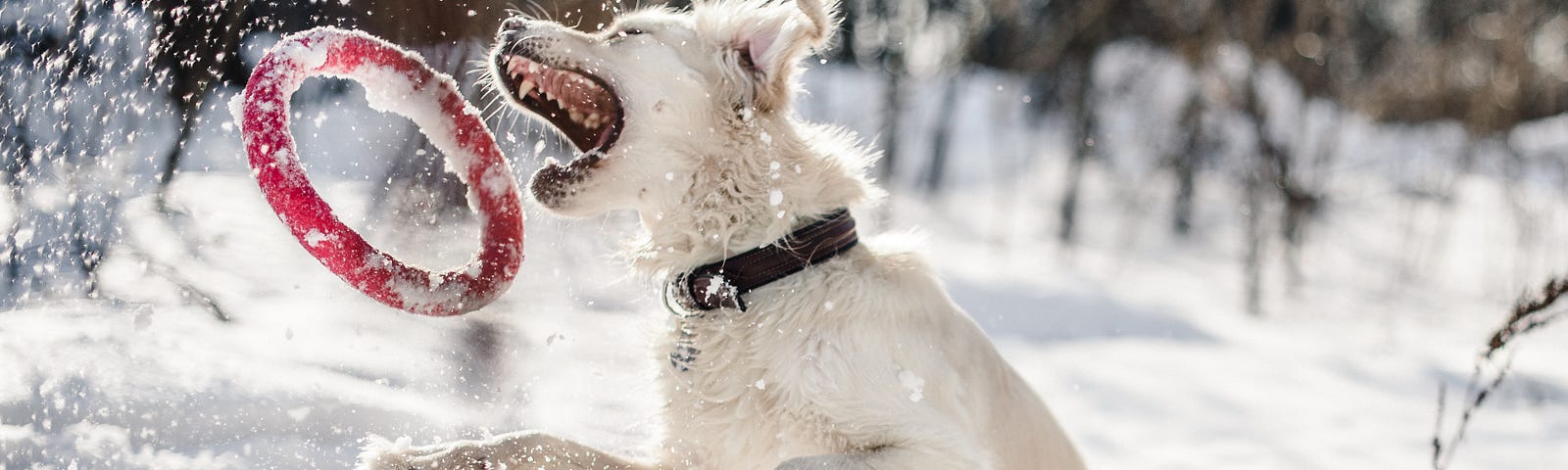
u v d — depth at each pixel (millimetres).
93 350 4109
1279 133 13883
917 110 20000
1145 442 6211
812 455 3014
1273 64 14195
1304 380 8227
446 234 4918
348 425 3777
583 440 4051
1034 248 15406
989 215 17484
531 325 5062
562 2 4121
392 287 3096
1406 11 16375
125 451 3293
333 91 8062
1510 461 6172
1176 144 16062
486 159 3293
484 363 4621
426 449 3123
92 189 5105
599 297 5582
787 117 3385
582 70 3225
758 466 3217
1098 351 8680
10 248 4836
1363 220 18359
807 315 3131
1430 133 17422
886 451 2973
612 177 3248
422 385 4344
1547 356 9602
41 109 4891
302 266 6102
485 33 4117
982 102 22984
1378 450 6242
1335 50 14023
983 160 20844
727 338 3207
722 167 3270
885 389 3045
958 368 3277
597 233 6199
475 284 3205
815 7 3297
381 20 4137
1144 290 12555
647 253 3408
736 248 3252
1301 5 13281
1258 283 12148
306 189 3029
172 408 3641
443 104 3262
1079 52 16234
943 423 3057
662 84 3236
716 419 3229
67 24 4711
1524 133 16750
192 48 5020
